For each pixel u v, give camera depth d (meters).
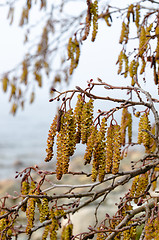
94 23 0.76
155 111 0.67
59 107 0.62
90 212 1.58
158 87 0.75
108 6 0.83
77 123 0.62
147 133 0.67
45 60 1.14
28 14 1.07
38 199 0.66
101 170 0.63
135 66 0.74
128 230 0.69
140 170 0.71
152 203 0.71
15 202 2.15
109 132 0.63
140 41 0.76
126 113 0.72
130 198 0.69
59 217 0.67
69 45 0.80
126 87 0.66
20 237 1.62
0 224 0.67
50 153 0.62
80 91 0.62
